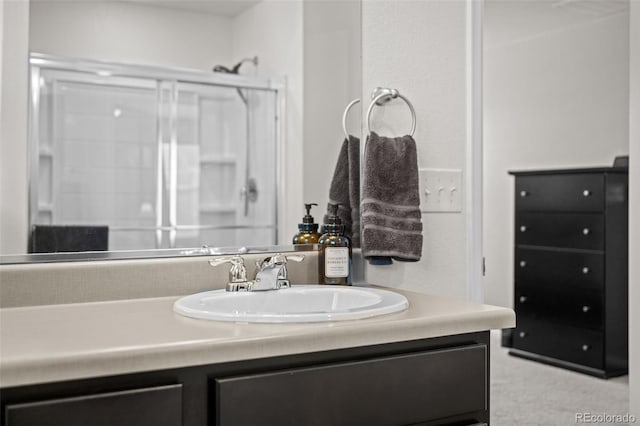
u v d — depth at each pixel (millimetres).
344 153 1870
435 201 1968
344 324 1160
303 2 1800
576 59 4484
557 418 3100
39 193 1467
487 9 4098
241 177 1720
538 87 4766
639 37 2814
